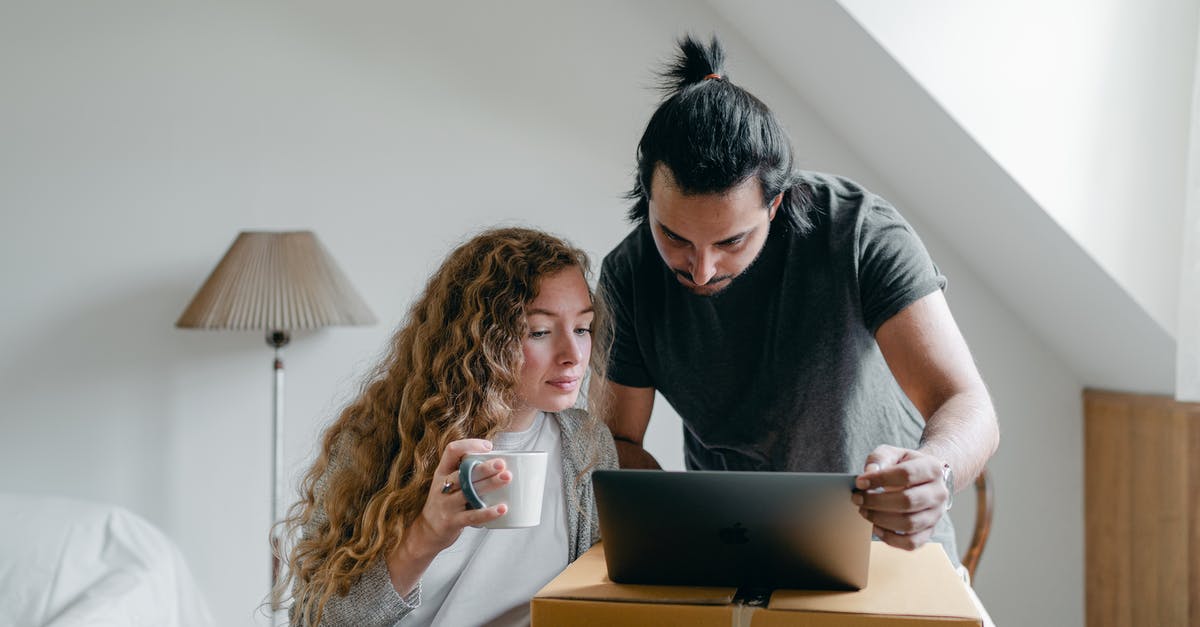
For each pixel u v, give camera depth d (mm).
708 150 1261
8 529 2408
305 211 2840
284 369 2836
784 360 1540
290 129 2840
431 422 1302
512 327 1322
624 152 2836
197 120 2836
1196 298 1865
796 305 1510
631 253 1610
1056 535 2834
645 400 1728
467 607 1280
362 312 2605
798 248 1493
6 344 2818
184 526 2834
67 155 2828
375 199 2840
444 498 1088
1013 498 2840
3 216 2820
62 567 2342
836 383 1525
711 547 1033
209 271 2838
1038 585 2836
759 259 1498
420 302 1436
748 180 1283
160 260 2834
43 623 2240
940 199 2582
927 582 1051
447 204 2844
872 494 977
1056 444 2832
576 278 1362
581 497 1403
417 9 2842
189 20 2836
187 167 2836
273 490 2686
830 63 2441
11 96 2818
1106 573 2693
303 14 2842
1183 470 2350
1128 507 2580
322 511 1343
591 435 1441
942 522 1551
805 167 2789
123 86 2830
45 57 2824
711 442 1658
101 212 2830
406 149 2846
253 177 2840
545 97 2838
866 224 1477
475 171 2846
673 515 1026
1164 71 2172
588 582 1081
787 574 1028
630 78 2830
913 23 2156
